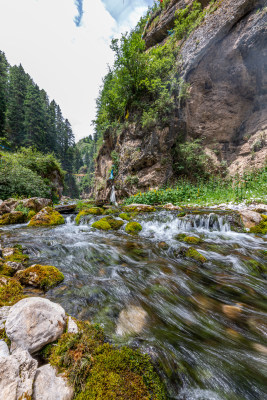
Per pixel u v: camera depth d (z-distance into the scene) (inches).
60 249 159.0
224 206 294.4
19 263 111.7
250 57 430.9
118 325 70.7
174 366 54.3
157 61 480.4
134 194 513.0
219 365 57.8
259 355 63.8
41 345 49.0
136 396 42.6
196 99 501.4
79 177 3034.0
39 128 1556.3
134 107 530.0
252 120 479.2
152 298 94.0
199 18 481.1
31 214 316.8
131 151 522.6
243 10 401.7
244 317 84.8
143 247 175.2
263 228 208.4
